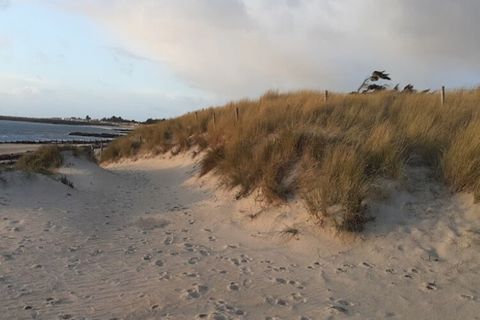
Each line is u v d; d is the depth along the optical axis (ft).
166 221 29.76
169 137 71.41
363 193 23.49
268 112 45.80
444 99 37.88
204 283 18.20
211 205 32.55
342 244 22.17
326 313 15.28
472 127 26.43
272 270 19.94
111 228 27.81
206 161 43.14
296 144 30.66
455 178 23.68
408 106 37.65
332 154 27.12
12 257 20.75
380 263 20.01
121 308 15.55
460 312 15.25
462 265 18.65
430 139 27.17
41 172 41.86
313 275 19.25
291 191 27.66
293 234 24.04
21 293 16.58
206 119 64.28
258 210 28.22
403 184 24.57
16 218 28.30
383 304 16.16
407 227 21.97
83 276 18.79
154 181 51.24
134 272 19.48
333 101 46.29
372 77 76.54
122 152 79.97
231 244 24.22
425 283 17.72
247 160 34.37
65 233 25.73
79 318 14.60
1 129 389.60
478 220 21.09
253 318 14.85
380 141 27.02
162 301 16.25
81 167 53.62
